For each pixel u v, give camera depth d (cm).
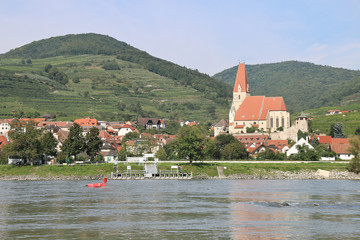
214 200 12412
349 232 8269
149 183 17900
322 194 13838
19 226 8794
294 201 12188
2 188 15862
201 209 10825
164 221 9300
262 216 9844
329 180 19850
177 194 13875
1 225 8888
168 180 19625
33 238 7794
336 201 12169
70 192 14475
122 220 9419
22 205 11494
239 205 11450
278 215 9981
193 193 14125
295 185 17000
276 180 19788
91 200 12450
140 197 13112
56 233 8169
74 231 8338
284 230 8431
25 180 19950
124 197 13125
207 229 8512
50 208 11006
